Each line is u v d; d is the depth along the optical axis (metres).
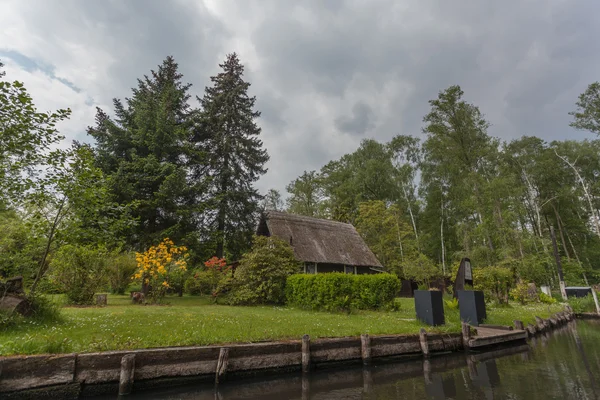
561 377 6.41
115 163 16.50
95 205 7.83
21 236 8.99
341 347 6.98
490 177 29.50
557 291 26.58
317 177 43.19
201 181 18.45
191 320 7.89
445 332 8.59
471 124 27.08
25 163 6.68
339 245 23.34
